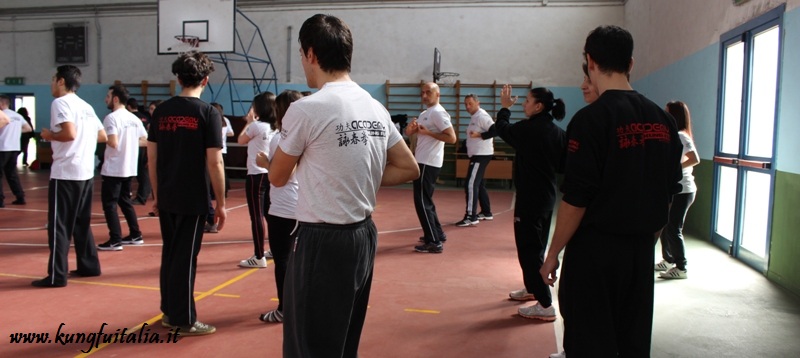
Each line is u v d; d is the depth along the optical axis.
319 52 1.83
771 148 4.78
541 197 3.26
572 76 12.20
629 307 1.92
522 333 3.22
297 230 1.81
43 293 3.84
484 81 12.53
